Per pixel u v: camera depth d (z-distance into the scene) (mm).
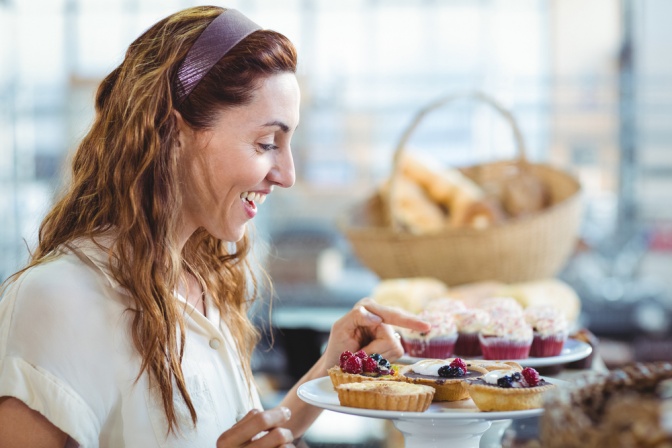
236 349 1586
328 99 7445
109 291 1307
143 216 1326
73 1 8180
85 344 1256
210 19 1362
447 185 3572
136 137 1322
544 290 2811
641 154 7109
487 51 8289
